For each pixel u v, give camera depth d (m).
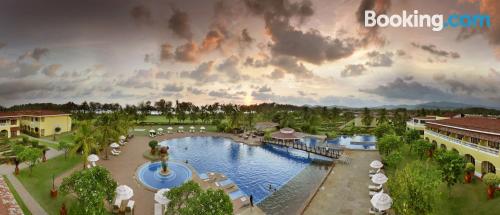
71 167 39.53
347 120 134.75
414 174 22.00
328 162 49.34
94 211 19.20
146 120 117.69
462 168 26.55
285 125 90.25
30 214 23.97
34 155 33.81
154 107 156.50
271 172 43.19
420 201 20.66
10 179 32.12
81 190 19.69
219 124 87.62
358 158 47.44
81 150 46.66
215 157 53.06
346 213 25.56
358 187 32.53
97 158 39.56
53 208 25.42
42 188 30.14
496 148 31.81
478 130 34.00
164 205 25.77
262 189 35.38
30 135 64.94
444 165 27.00
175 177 38.03
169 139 72.56
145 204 28.09
